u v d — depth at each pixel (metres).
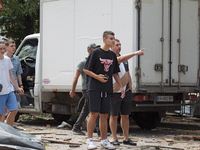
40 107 19.06
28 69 20.45
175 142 13.84
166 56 16.20
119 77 12.05
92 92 11.30
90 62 11.24
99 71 11.26
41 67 18.39
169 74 16.27
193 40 17.06
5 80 12.15
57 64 17.78
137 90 15.32
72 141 13.38
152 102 16.20
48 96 18.72
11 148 7.01
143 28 15.58
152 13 15.86
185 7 16.86
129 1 15.45
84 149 11.79
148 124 18.48
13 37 29.94
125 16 15.56
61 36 17.69
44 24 18.34
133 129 18.78
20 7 27.23
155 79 15.88
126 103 12.83
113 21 15.89
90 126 11.60
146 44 15.65
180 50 16.64
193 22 17.08
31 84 20.39
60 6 17.72
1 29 29.08
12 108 12.32
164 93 16.50
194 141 14.40
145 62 15.61
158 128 19.47
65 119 20.69
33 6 26.84
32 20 29.45
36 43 20.28
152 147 12.21
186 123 21.00
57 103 18.55
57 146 12.41
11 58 14.53
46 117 24.42
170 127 19.64
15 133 7.87
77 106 17.30
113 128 12.80
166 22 16.25
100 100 11.44
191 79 17.00
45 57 18.27
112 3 15.91
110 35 11.24
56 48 17.84
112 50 12.70
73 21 17.23
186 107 17.83
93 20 16.52
